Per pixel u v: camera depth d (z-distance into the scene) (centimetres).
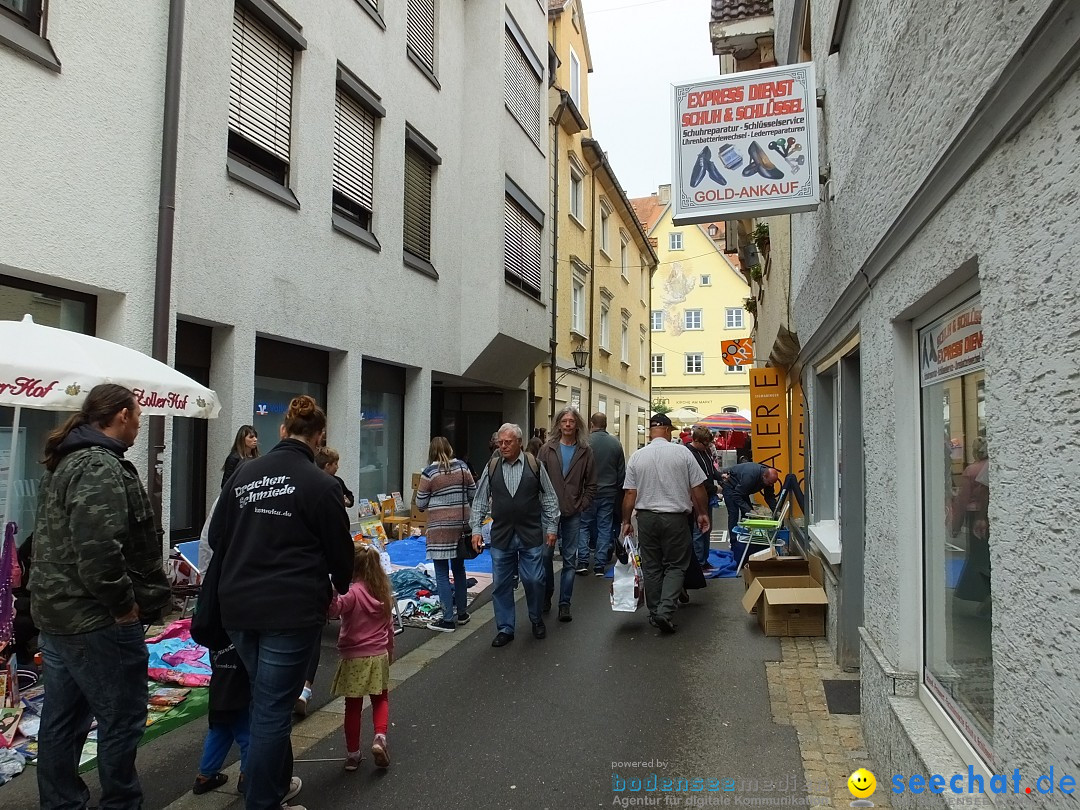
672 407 4628
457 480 662
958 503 293
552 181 1838
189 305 686
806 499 818
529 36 1585
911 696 339
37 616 290
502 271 1342
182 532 725
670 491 657
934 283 279
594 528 994
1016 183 202
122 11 601
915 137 297
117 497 288
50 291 569
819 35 591
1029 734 197
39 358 412
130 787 304
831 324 562
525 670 546
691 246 4697
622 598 686
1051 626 184
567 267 2006
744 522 945
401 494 1177
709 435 1016
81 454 293
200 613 328
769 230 1173
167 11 645
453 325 1309
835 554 572
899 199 322
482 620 704
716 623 687
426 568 848
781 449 1206
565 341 1989
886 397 365
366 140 1046
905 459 346
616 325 2703
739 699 481
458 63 1347
